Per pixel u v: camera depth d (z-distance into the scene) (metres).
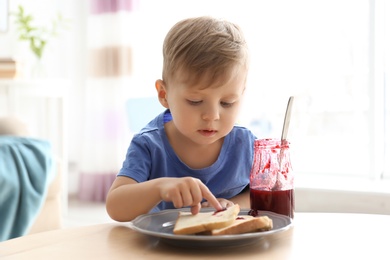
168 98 1.02
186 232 0.75
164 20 3.54
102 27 3.62
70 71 3.98
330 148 3.08
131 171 1.05
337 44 3.04
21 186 2.08
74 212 3.34
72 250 0.74
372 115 2.84
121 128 3.61
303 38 3.12
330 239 0.80
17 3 3.79
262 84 3.23
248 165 1.18
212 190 1.14
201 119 0.94
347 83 3.04
